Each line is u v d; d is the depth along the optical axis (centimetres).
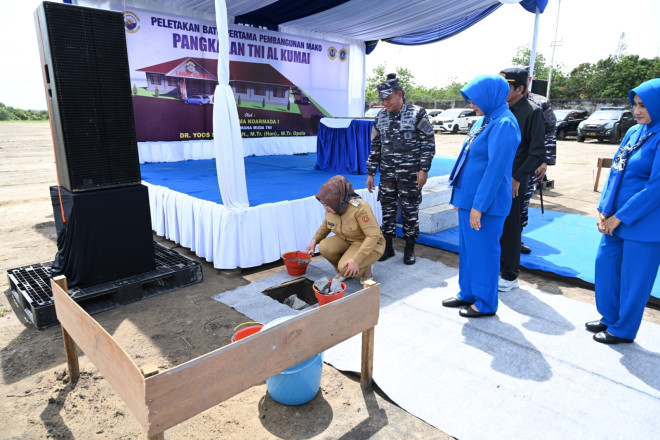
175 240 459
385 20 755
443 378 232
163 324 298
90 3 585
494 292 295
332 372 245
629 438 188
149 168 625
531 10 600
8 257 443
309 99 888
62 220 329
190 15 686
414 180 396
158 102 678
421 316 303
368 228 325
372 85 3597
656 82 228
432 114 2411
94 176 313
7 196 767
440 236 489
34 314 289
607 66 3064
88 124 303
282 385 205
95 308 317
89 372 244
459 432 193
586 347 262
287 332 172
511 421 199
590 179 928
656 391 219
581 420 199
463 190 290
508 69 325
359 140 607
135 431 199
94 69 299
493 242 287
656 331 280
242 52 764
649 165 236
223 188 371
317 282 309
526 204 436
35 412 211
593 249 435
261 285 361
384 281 370
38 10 284
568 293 349
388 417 206
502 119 264
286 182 529
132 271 341
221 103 354
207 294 348
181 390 141
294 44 833
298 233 427
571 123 1842
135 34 634
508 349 260
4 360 255
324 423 203
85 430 199
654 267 244
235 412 212
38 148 1619
